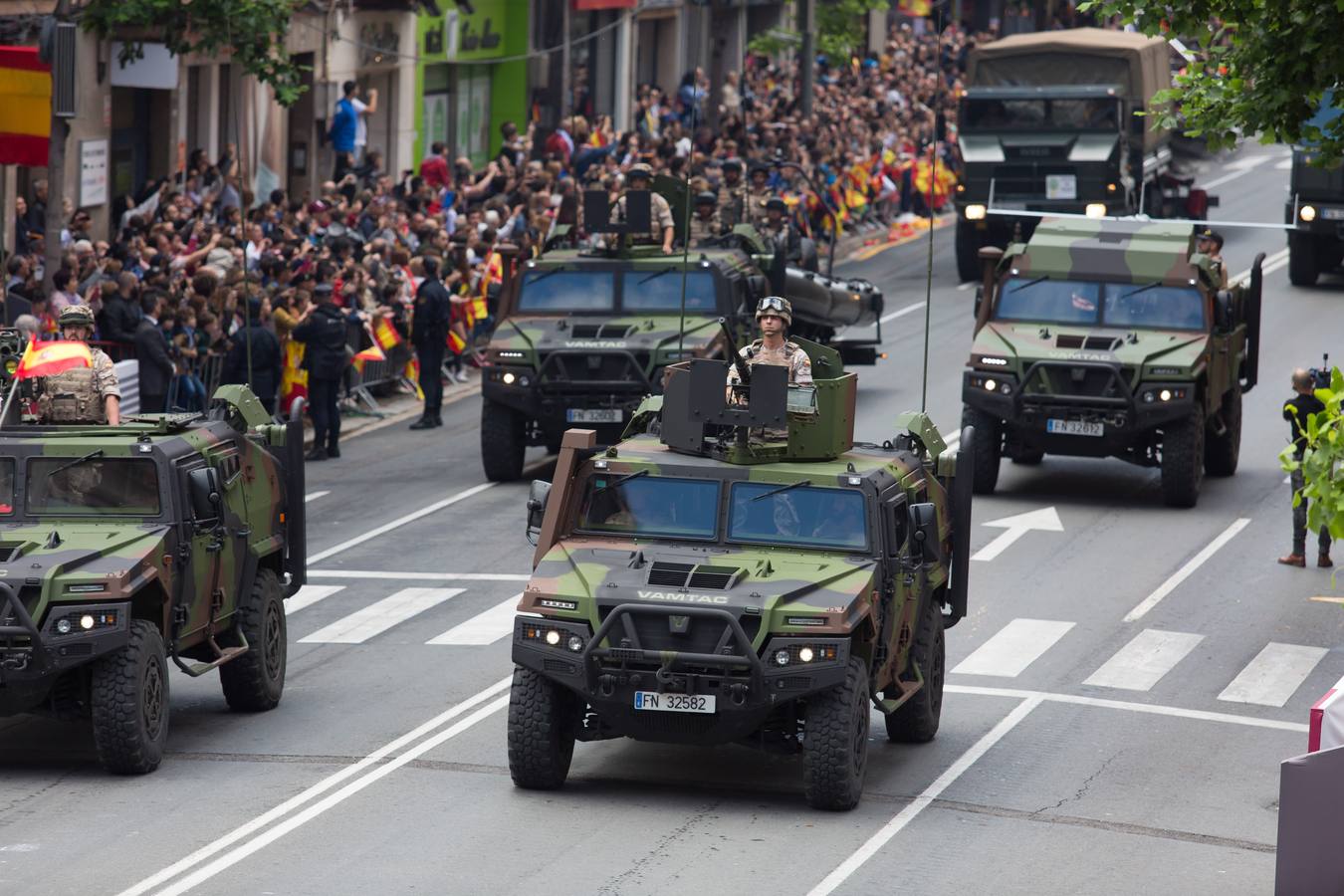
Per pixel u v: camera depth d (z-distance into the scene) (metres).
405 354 126.62
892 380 128.50
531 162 158.75
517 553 90.44
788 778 60.06
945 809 57.22
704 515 58.78
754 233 113.19
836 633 54.38
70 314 66.12
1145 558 89.62
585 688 54.81
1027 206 166.88
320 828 54.31
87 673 59.28
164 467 61.72
